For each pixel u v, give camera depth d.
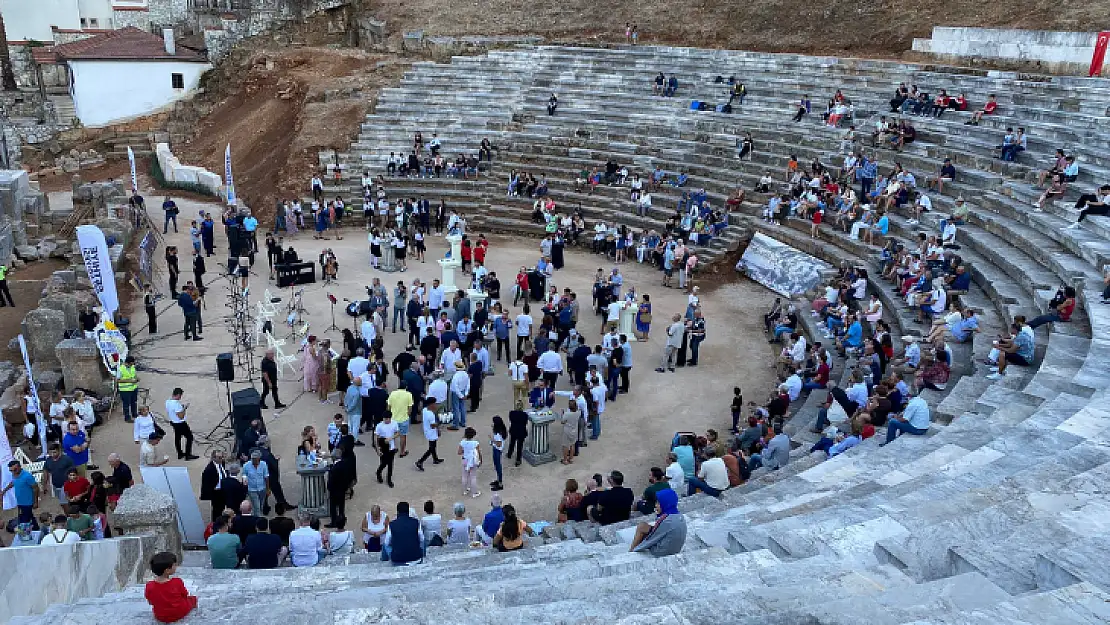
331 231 40.12
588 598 8.95
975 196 31.25
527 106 46.72
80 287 28.55
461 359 22.94
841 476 14.88
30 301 30.69
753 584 8.60
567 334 26.34
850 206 32.50
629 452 20.94
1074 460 12.19
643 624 6.98
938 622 6.35
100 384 22.53
